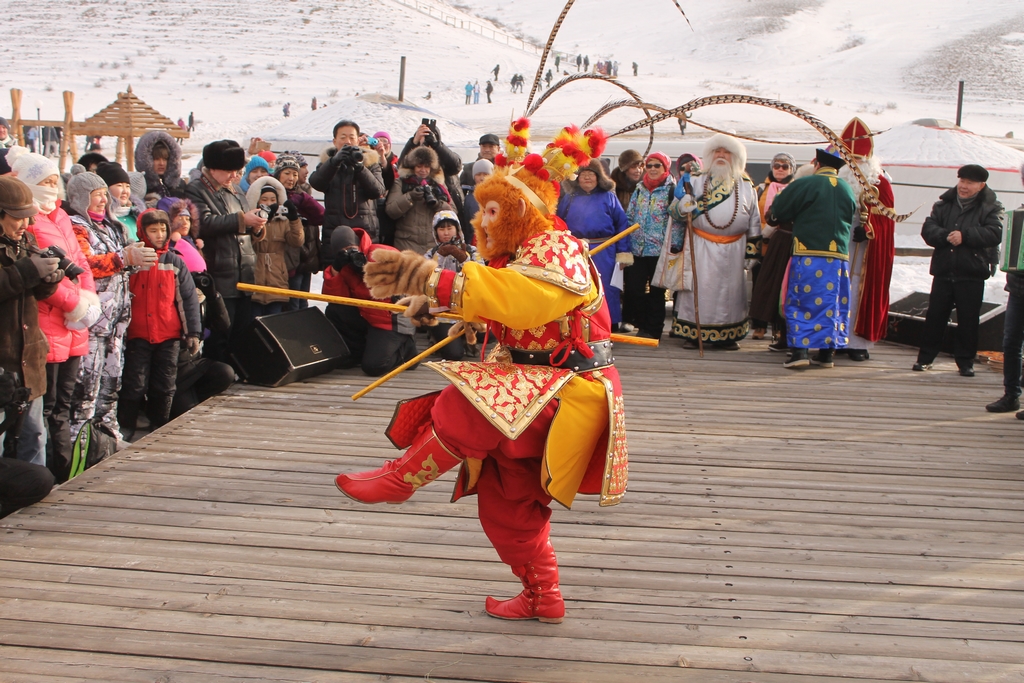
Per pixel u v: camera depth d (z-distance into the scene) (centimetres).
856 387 675
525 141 291
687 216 759
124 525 386
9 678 275
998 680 288
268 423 540
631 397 629
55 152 2861
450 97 6350
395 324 661
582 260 278
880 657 300
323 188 704
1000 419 595
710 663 294
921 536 400
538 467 292
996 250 712
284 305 697
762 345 838
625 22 11194
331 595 330
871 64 8000
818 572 362
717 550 379
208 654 291
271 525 390
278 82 7094
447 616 318
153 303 531
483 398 271
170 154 698
